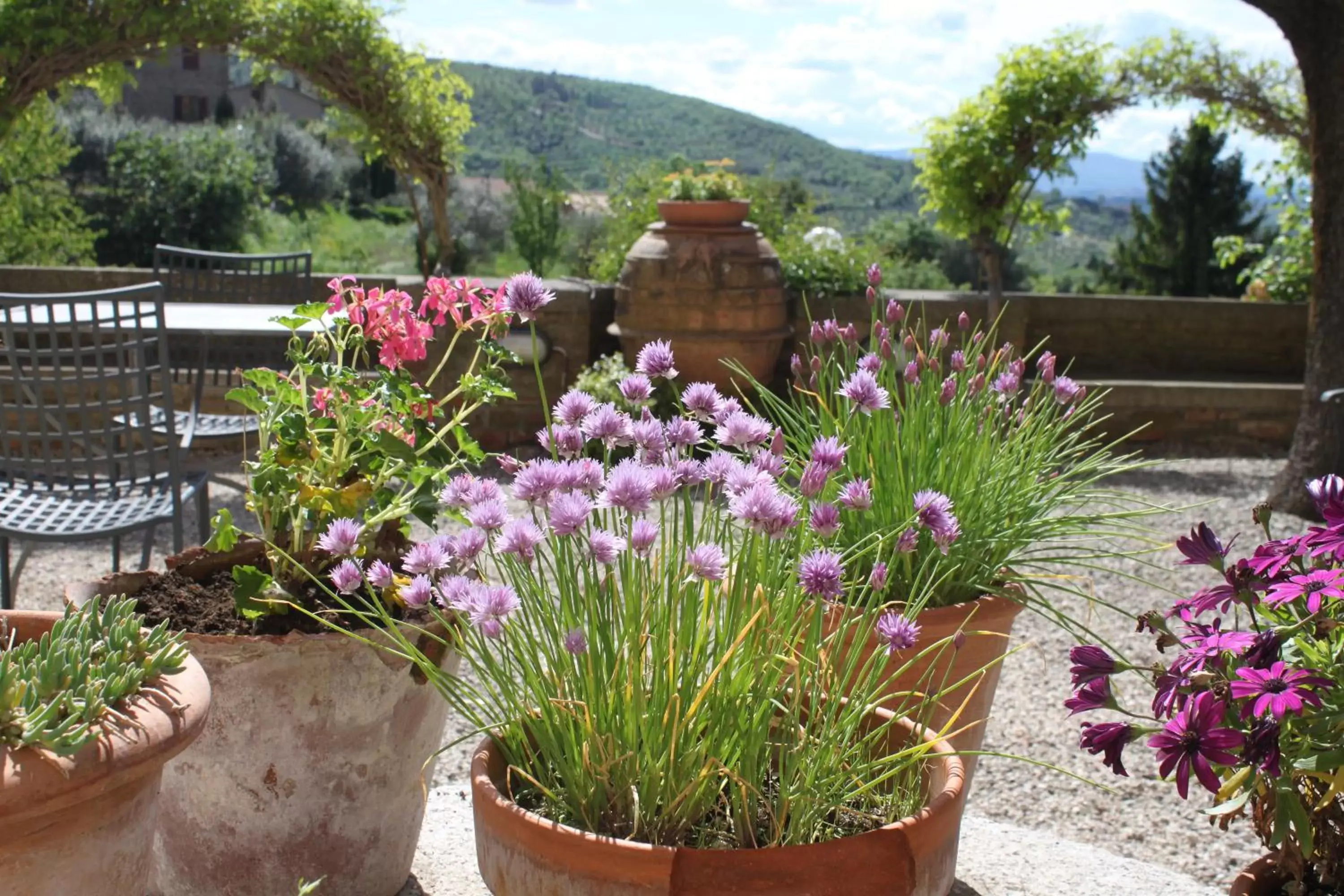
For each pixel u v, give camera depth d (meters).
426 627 2.03
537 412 6.80
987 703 2.40
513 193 19.30
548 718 1.62
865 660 2.16
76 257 14.43
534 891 1.51
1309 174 8.80
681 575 1.60
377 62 7.89
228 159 18.83
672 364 1.73
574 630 1.54
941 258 22.22
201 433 4.45
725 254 6.70
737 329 6.75
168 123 24.69
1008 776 3.25
